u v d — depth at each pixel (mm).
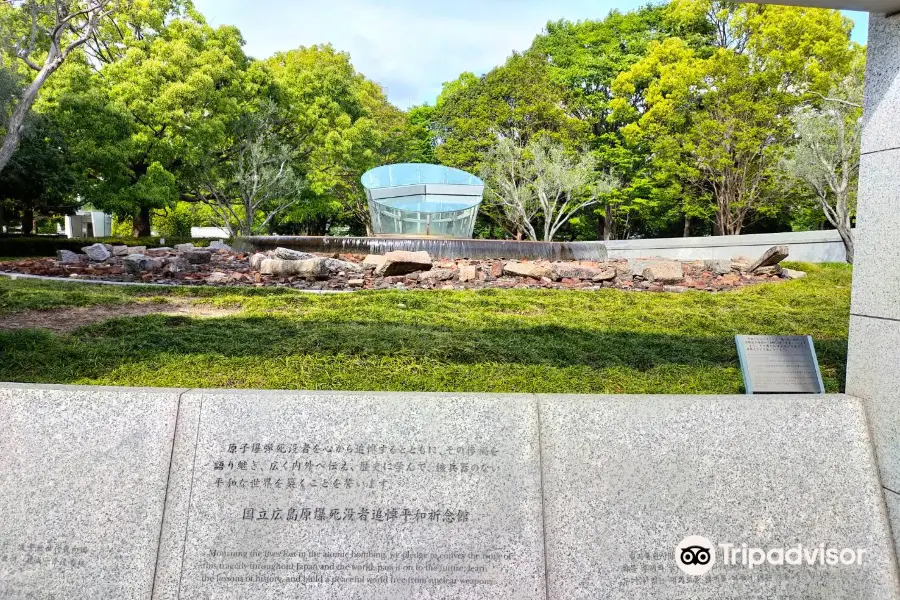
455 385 4121
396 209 15156
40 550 2453
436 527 2516
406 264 9891
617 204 28094
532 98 26578
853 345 2879
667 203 25562
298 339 5016
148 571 2447
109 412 2545
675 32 26500
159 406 2561
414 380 4176
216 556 2463
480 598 2484
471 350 4805
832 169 14203
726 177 21734
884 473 2707
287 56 32500
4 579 2436
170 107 21438
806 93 19766
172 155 22297
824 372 4699
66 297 7027
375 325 5781
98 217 36469
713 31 25781
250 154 25594
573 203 28000
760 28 20625
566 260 13273
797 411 2742
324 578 2469
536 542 2529
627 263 11484
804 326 6520
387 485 2531
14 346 4691
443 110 30000
